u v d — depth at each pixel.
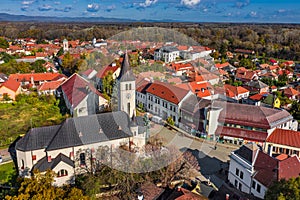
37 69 117.31
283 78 116.12
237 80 113.88
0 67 111.19
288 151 50.72
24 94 89.38
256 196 38.97
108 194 35.28
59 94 87.56
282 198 26.53
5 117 74.38
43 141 45.44
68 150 44.09
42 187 30.03
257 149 42.47
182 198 32.88
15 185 44.00
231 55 160.25
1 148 57.03
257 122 56.97
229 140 58.00
